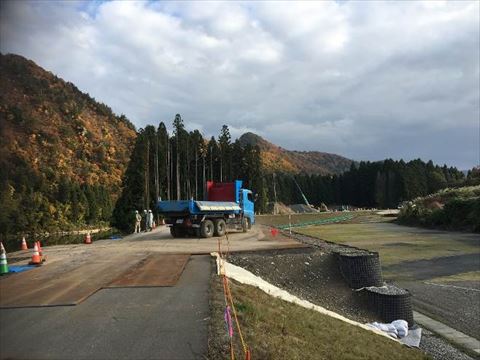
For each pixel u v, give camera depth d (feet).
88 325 23.36
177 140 263.29
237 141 291.79
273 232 81.05
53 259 46.42
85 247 58.70
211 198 85.05
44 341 21.02
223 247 56.24
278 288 40.75
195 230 72.79
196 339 21.35
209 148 285.23
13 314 25.36
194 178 273.75
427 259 80.33
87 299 28.68
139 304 27.43
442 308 48.47
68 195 260.01
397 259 80.53
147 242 65.00
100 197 303.48
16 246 125.80
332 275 51.67
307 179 467.93
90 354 19.49
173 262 43.09
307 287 47.91
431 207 177.17
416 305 49.75
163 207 72.59
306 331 27.35
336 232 140.97
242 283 35.45
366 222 203.82
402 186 443.32
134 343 20.79
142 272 37.68
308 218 221.87
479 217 139.74
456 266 73.10
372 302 45.27
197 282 33.86
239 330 22.20
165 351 19.89
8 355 19.35
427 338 39.29
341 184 500.33
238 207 81.46
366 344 29.84
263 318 26.48
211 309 26.23
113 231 178.50
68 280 34.65
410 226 170.81
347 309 45.96
